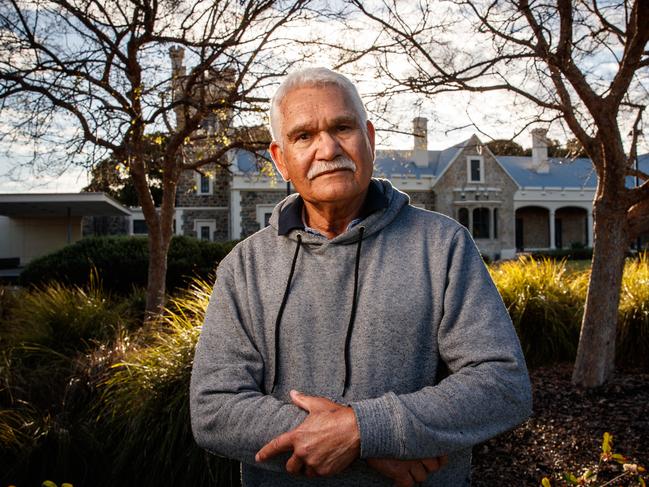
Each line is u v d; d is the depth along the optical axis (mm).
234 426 1044
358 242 1200
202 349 1204
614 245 3943
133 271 10031
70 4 4230
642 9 3201
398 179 28453
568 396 3988
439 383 1045
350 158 1198
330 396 1116
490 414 979
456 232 1198
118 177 5270
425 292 1133
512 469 3102
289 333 1175
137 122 4301
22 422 3350
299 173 1223
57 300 5527
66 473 3188
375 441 927
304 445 950
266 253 1293
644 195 3715
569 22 3521
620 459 1845
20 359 4332
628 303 5281
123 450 3166
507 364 1024
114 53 4340
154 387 3320
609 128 3619
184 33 4383
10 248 25844
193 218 26359
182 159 6012
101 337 5008
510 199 29719
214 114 4863
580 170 33156
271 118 1320
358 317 1140
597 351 4082
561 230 34844
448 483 1117
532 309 5426
